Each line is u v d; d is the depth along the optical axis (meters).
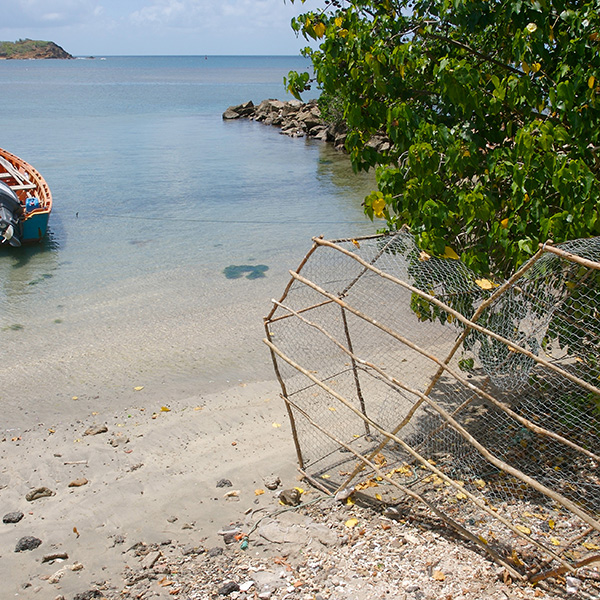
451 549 4.85
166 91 91.31
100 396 8.38
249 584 4.57
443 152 6.08
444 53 6.89
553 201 5.75
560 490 5.43
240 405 7.95
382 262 6.59
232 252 15.35
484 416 6.54
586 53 5.73
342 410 7.42
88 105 63.28
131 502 5.88
